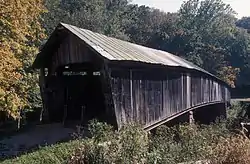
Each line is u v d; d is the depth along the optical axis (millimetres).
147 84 14656
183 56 48688
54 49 14281
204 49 48594
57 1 42969
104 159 6641
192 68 19703
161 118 15914
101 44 12961
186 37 53469
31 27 14164
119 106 12312
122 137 6973
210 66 46719
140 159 6711
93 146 6926
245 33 63250
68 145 9953
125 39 47188
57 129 13453
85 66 15078
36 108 18750
